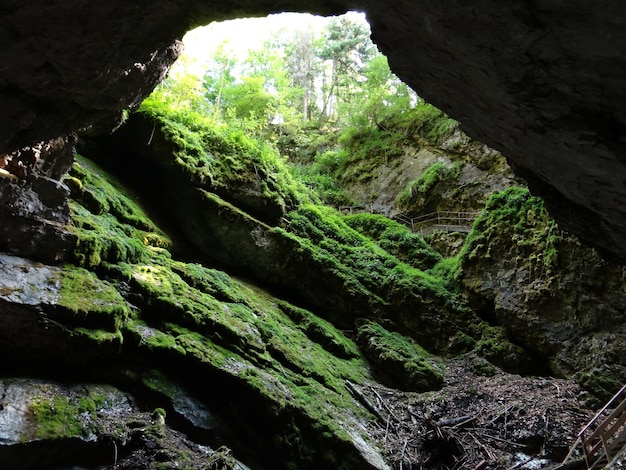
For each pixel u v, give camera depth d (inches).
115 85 222.7
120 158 448.1
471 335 511.5
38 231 272.5
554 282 480.4
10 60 183.0
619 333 435.8
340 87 1242.0
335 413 329.1
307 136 1019.9
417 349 484.7
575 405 393.7
